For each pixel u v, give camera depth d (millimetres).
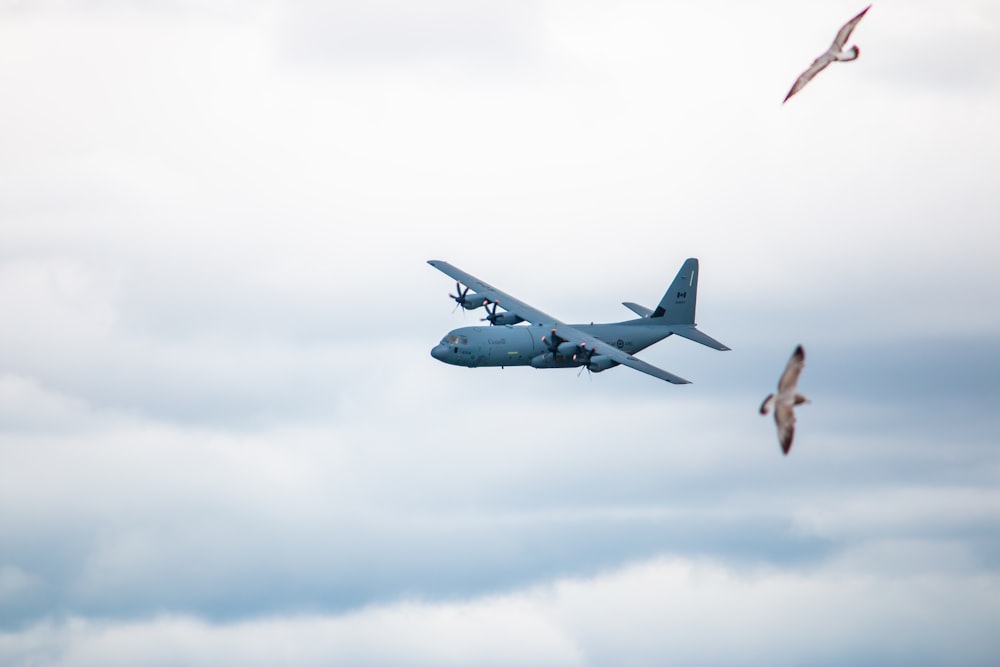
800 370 82375
